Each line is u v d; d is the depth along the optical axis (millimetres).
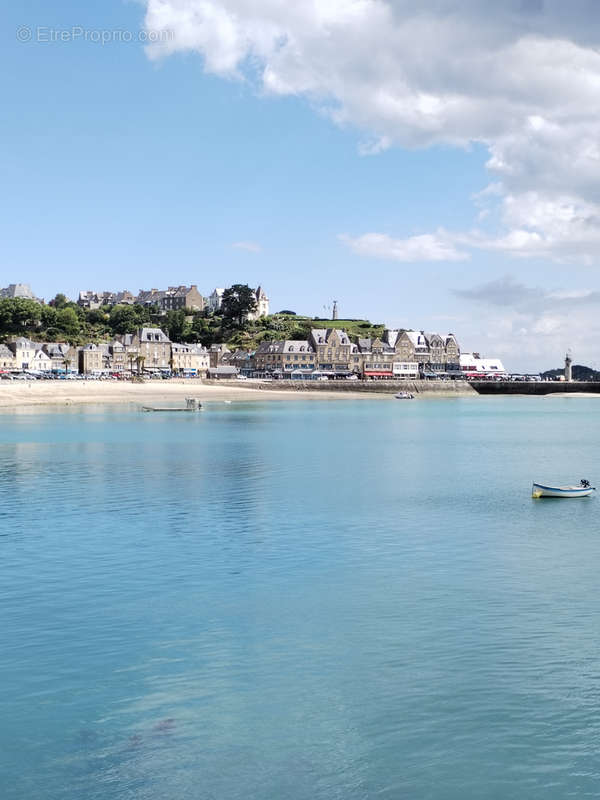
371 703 22000
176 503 51781
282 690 22766
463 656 25234
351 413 160125
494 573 35094
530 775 18578
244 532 43031
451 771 18750
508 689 22828
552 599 31203
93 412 149500
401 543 40844
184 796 17844
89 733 20359
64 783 18281
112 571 35000
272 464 73188
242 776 18594
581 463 76500
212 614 29203
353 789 18109
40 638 26703
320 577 34219
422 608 30000
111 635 26984
